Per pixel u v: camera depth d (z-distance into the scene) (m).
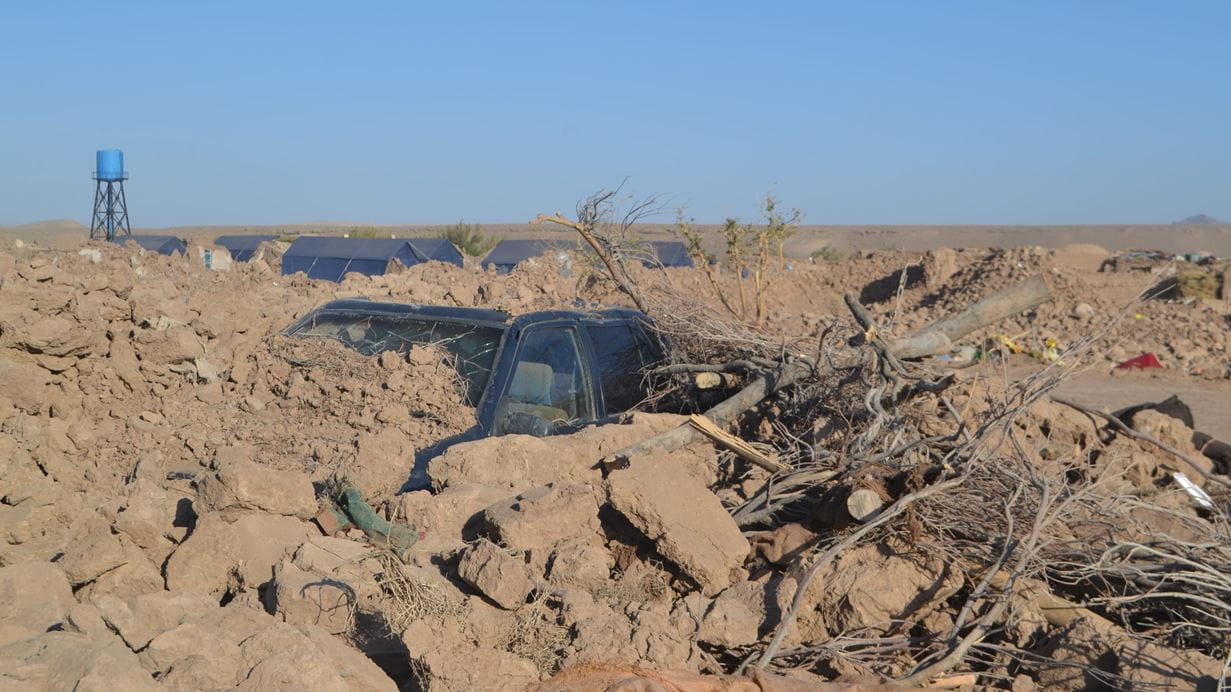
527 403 6.68
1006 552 5.20
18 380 5.93
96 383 6.48
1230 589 5.08
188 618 4.40
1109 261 43.47
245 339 7.40
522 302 7.90
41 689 3.74
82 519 5.23
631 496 5.38
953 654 4.98
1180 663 4.74
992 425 5.92
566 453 6.12
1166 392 19.34
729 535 5.47
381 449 5.60
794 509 6.15
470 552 4.79
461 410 6.44
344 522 5.34
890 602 5.13
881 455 5.95
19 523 5.10
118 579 4.84
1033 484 5.69
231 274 16.14
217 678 3.97
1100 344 23.34
